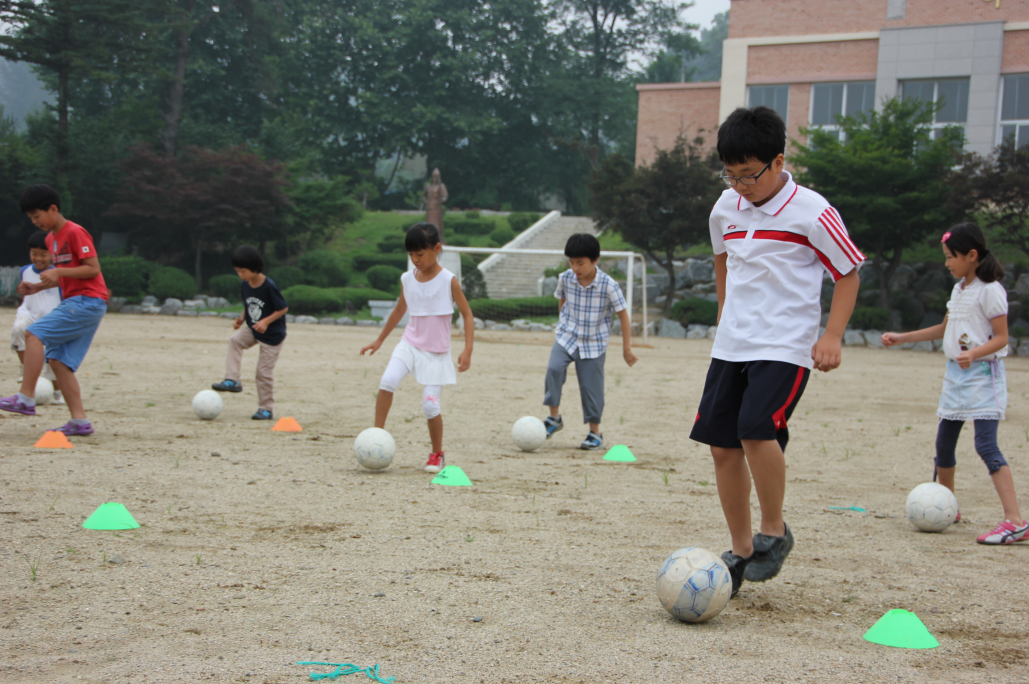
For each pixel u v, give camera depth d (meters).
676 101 36.31
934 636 2.78
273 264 35.62
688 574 2.84
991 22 29.62
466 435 7.47
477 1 52.25
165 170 31.94
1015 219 26.22
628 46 53.12
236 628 2.69
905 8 31.27
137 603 2.91
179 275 29.88
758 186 3.06
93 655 2.44
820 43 32.38
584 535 4.06
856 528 4.44
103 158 33.94
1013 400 11.39
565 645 2.61
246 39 43.72
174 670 2.34
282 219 33.41
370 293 29.73
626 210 26.78
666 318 27.62
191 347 15.52
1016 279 26.34
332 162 51.69
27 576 3.14
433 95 50.53
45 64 30.78
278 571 3.33
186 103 44.91
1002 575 3.58
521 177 54.62
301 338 19.88
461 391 10.88
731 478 3.22
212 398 7.50
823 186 25.58
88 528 3.82
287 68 49.62
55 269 5.93
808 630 2.82
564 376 7.14
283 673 2.33
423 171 62.72
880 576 3.53
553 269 32.72
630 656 2.52
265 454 5.96
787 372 3.03
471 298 29.25
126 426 6.83
